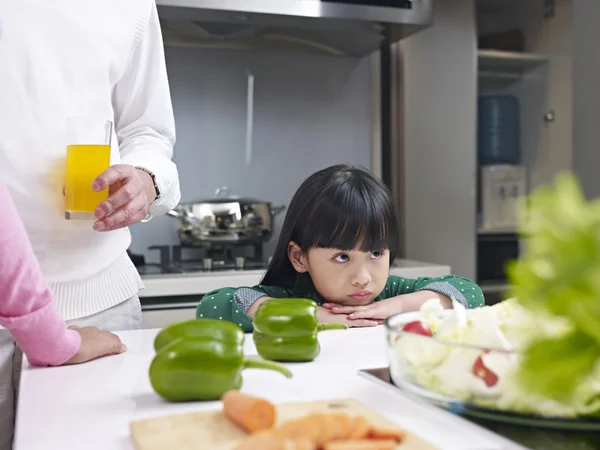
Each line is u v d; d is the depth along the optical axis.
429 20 2.45
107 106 1.38
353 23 2.44
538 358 0.46
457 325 0.70
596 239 0.44
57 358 0.91
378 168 2.94
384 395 0.74
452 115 2.73
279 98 2.83
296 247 1.38
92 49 1.33
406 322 0.78
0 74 1.24
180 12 2.29
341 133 2.90
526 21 2.94
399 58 2.91
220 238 2.44
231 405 0.61
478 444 0.59
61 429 0.65
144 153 1.40
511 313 0.70
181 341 0.74
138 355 0.99
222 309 1.36
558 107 2.85
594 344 0.45
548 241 0.45
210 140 2.75
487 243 2.86
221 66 2.75
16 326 0.87
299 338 0.90
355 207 1.28
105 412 0.71
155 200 1.37
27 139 1.26
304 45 2.74
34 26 1.27
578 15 3.18
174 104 2.71
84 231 1.31
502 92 3.02
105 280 1.36
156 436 0.59
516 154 2.95
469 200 2.71
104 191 1.20
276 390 0.76
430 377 0.67
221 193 2.76
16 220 0.86
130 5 1.40
